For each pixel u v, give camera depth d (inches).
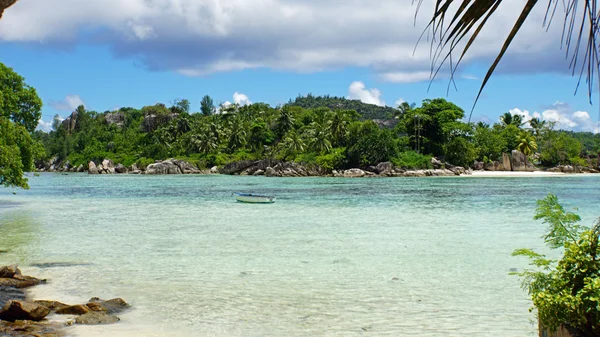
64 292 476.7
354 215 1206.3
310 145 4598.9
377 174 3853.3
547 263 230.1
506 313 406.9
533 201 1603.1
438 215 1200.8
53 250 712.4
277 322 385.1
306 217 1167.6
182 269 581.0
